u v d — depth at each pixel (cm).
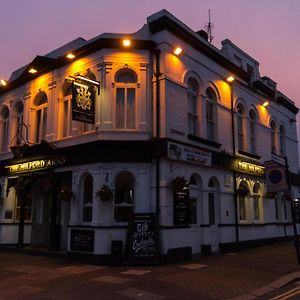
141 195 1381
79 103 1365
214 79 1770
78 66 1569
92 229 1353
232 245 1719
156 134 1420
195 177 1579
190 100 1630
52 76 1684
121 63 1461
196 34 1650
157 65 1470
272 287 928
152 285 950
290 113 2578
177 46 1541
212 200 1688
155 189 1383
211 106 1764
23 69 1939
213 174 1664
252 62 2225
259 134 2109
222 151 1742
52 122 1638
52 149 1562
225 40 2011
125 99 1465
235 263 1317
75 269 1210
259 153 2078
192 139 1547
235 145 1850
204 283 973
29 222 1795
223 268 1207
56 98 1647
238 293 870
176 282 984
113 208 1362
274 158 1477
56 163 1562
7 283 1006
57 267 1255
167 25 1485
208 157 1600
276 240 2120
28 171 1708
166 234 1342
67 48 1694
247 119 2011
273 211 2142
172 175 1408
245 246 1816
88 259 1345
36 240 1752
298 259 1289
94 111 1425
